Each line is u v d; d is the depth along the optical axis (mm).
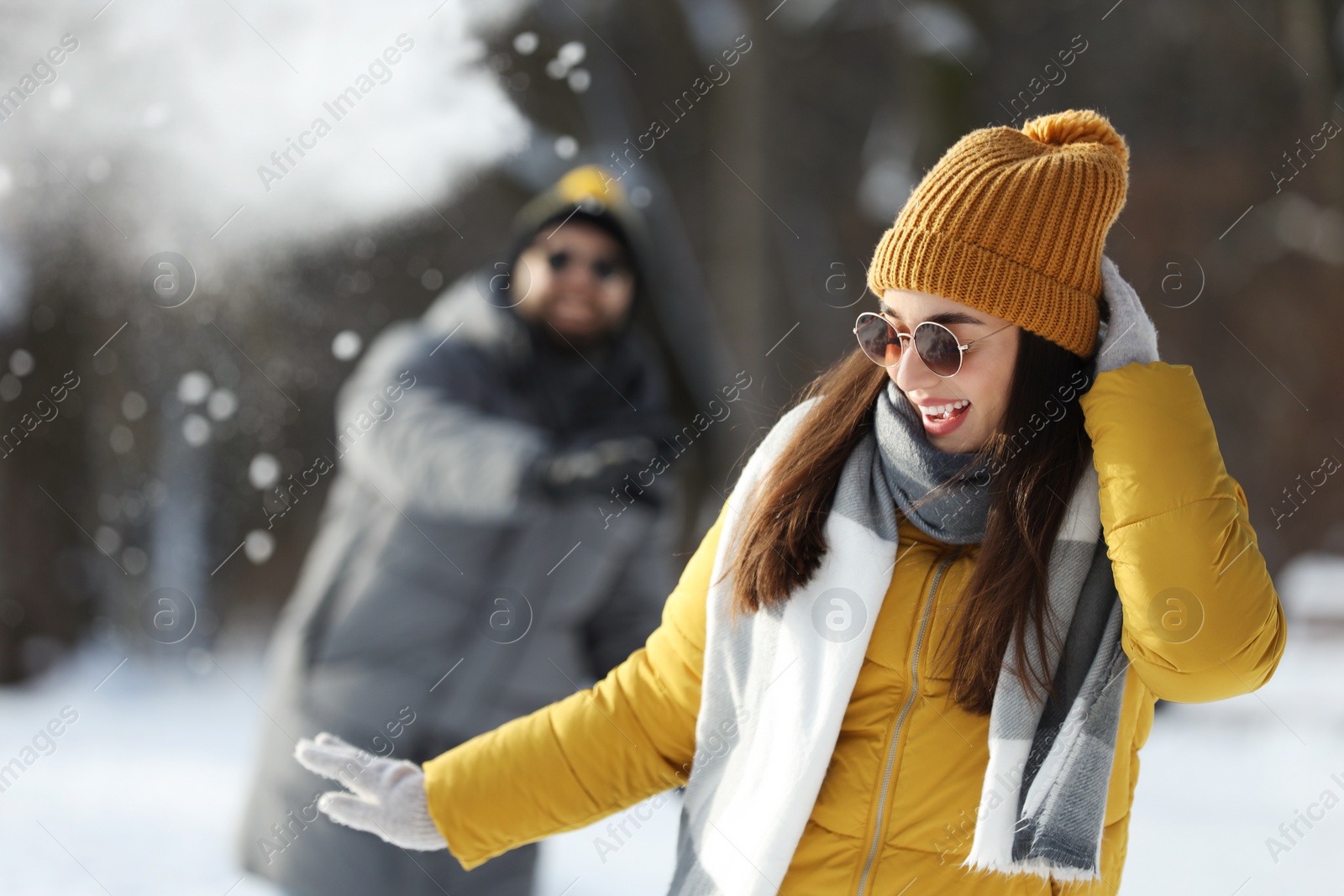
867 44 28859
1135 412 3166
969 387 3301
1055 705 3193
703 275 23406
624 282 7031
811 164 28938
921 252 3320
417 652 6023
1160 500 3068
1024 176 3277
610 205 7121
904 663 3281
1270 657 3115
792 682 3283
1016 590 3170
